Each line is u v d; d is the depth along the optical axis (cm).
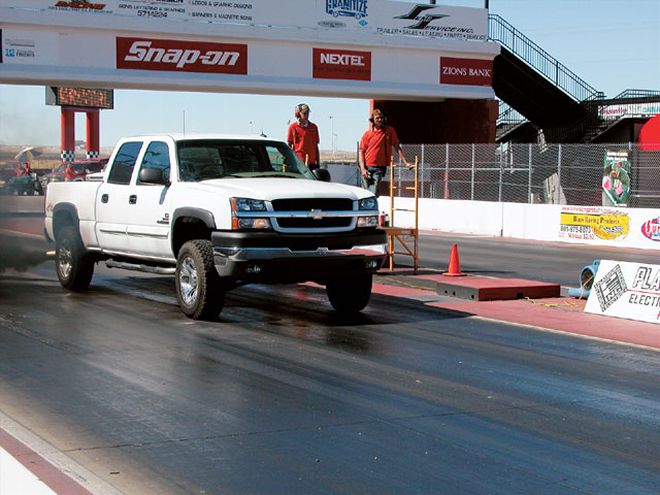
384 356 1168
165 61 4009
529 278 2144
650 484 709
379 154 2148
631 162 3419
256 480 702
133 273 2041
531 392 997
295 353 1175
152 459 747
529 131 5444
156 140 1540
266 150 1555
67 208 1719
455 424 866
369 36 4362
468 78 4653
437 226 4034
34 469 714
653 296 1468
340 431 834
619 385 1039
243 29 4106
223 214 1329
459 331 1366
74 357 1127
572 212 3344
